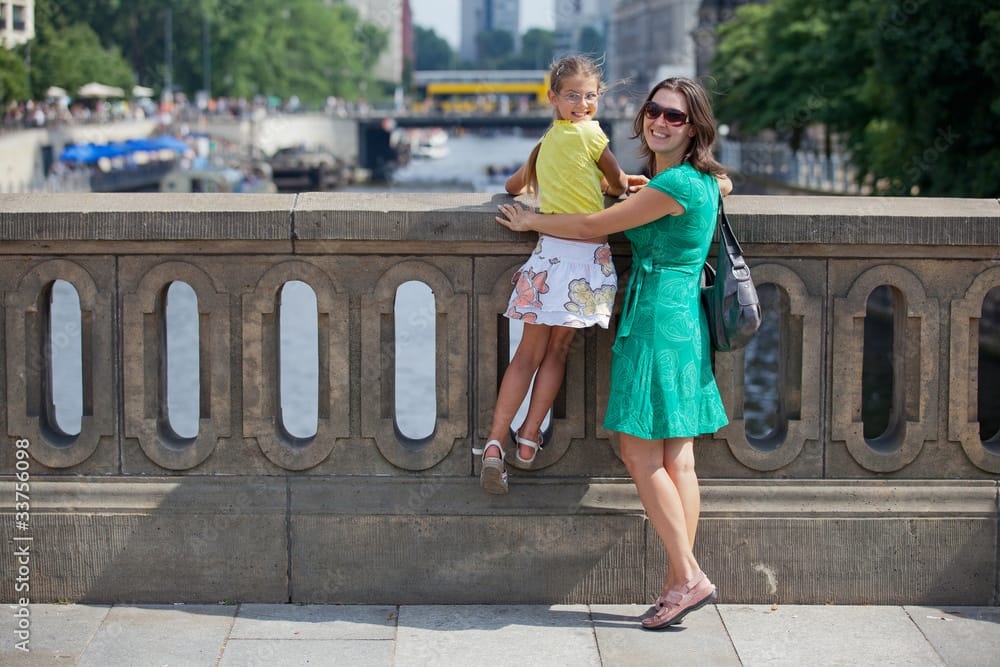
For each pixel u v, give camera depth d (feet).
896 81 85.97
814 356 17.22
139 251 16.97
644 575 17.29
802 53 154.51
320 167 274.36
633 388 15.64
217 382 17.12
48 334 17.78
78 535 17.17
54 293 116.78
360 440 17.25
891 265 17.16
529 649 15.76
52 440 17.39
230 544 17.19
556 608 17.16
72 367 85.15
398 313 102.99
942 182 87.40
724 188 16.22
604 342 17.15
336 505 17.16
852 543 17.29
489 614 16.93
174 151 231.71
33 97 172.55
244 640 15.97
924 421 17.30
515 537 17.24
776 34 161.89
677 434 15.57
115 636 16.05
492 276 17.04
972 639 16.16
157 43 275.18
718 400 16.20
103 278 17.04
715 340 16.02
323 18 352.49
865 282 17.15
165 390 17.79
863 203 17.42
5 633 16.10
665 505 15.93
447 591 17.30
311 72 346.13
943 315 17.25
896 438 17.70
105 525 17.16
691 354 15.65
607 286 15.98
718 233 17.01
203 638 16.01
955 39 81.15
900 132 94.89
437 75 421.59
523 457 16.67
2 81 159.53
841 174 158.20
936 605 17.38
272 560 17.22
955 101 84.53
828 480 17.38
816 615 16.97
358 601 17.30
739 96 176.76
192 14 281.74
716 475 17.39
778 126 165.07
